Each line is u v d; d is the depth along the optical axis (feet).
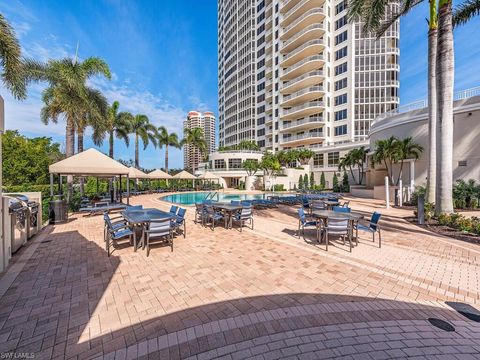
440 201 29.04
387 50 106.73
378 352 7.51
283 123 137.90
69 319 9.30
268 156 113.60
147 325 8.93
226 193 95.66
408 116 56.08
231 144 198.39
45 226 26.78
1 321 9.13
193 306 10.23
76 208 38.93
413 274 13.87
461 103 46.24
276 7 142.00
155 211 22.03
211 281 12.72
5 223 14.40
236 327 8.77
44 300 10.71
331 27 118.11
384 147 53.83
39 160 65.41
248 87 172.45
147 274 13.60
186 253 17.42
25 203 20.42
